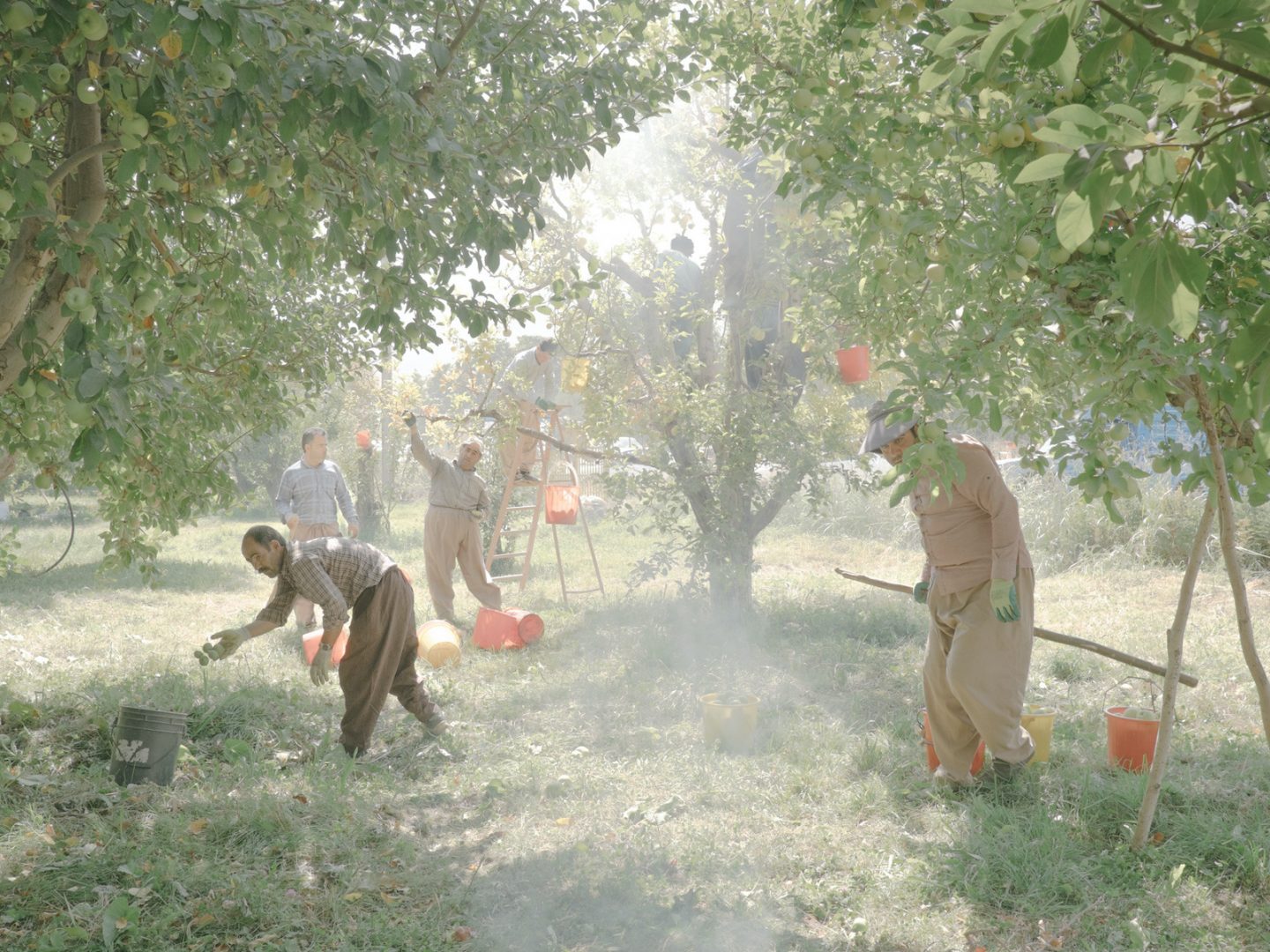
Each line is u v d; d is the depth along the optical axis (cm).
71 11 250
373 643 560
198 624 929
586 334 904
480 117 371
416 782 529
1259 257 248
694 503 888
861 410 887
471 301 384
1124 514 1143
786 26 351
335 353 640
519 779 518
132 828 435
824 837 437
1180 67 158
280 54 277
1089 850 416
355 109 280
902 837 437
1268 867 388
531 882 396
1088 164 154
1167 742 408
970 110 280
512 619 809
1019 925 361
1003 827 431
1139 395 259
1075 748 543
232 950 342
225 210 339
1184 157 176
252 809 447
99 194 321
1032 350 293
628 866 404
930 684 491
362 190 321
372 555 568
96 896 371
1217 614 854
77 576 1180
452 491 926
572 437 1128
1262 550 1038
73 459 245
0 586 1077
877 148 297
